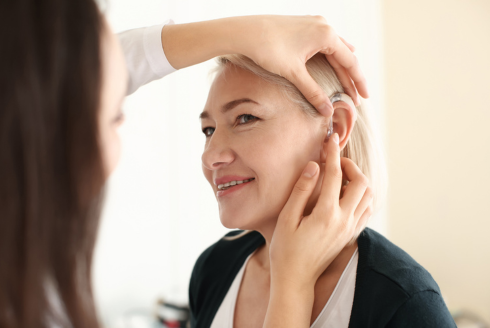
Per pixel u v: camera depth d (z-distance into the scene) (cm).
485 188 215
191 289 114
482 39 215
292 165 83
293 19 79
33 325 42
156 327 199
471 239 221
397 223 248
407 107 245
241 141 83
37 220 42
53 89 42
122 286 210
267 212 85
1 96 39
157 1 216
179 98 229
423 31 239
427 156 237
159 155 223
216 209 239
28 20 40
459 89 224
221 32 80
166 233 227
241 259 101
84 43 43
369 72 250
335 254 78
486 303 216
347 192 79
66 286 46
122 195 209
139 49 86
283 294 73
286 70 78
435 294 69
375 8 254
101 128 50
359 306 72
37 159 41
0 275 41
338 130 88
